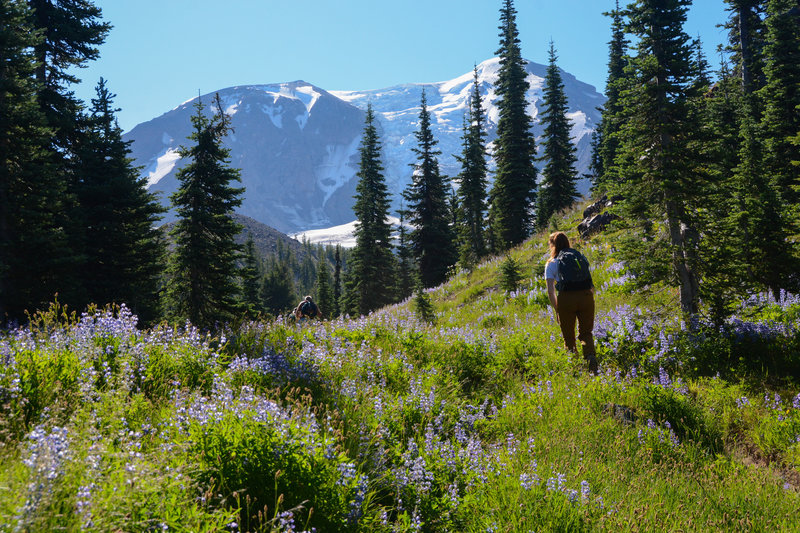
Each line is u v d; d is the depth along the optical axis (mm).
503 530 3643
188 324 5875
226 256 26031
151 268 29641
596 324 9578
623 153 11727
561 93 47938
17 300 20531
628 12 11344
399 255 62156
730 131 21688
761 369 7699
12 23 22547
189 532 2428
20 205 21234
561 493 3961
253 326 7637
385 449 4477
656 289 10766
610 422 5891
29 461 2408
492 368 7773
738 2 39406
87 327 5273
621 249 11000
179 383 4664
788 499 4586
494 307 18953
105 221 27094
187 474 2902
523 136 47844
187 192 24719
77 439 2918
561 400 6488
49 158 24297
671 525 3922
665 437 5660
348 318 9477
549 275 7445
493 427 5730
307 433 3467
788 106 26562
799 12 34688
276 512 2686
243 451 3174
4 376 3828
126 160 29797
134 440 3248
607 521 3775
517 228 46969
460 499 3951
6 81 20922
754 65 38344
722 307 8930
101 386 4316
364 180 56250
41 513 2188
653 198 10469
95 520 2213
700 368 7984
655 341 8500
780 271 11617
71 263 22328
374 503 3752
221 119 26031
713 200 10172
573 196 47531
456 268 52812
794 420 5980
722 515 4285
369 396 5434
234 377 5172
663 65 10773
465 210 51688
